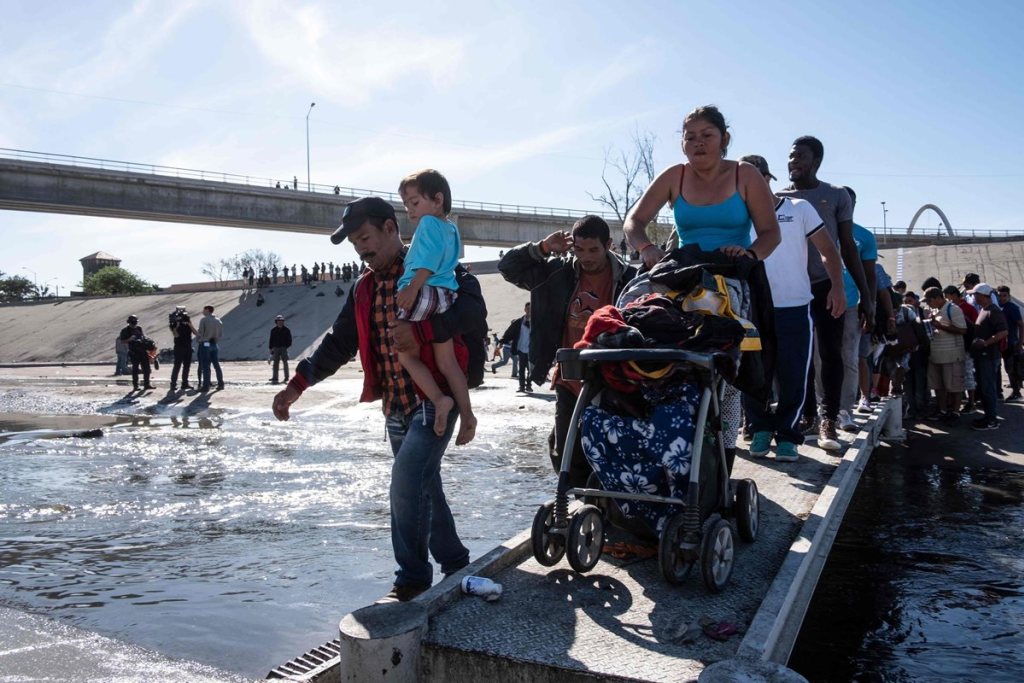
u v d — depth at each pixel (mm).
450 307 3613
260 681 3258
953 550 5066
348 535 5820
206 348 18891
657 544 3697
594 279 4414
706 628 2953
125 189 52156
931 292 11203
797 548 3732
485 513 6379
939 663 3479
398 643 2836
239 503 6844
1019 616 3980
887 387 11125
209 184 54906
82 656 3586
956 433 9906
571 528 3404
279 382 21969
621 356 3328
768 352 4090
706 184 4297
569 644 2857
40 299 83938
